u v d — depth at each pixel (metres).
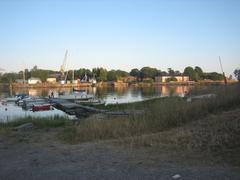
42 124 19.70
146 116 14.84
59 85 127.12
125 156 8.61
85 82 144.75
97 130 13.42
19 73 161.62
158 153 8.64
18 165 8.42
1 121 24.25
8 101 56.44
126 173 6.82
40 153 10.11
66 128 16.34
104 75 154.12
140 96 71.75
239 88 19.00
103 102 48.84
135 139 10.82
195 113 14.19
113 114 21.80
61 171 7.39
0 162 8.95
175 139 9.99
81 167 7.68
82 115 31.39
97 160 8.36
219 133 9.71
